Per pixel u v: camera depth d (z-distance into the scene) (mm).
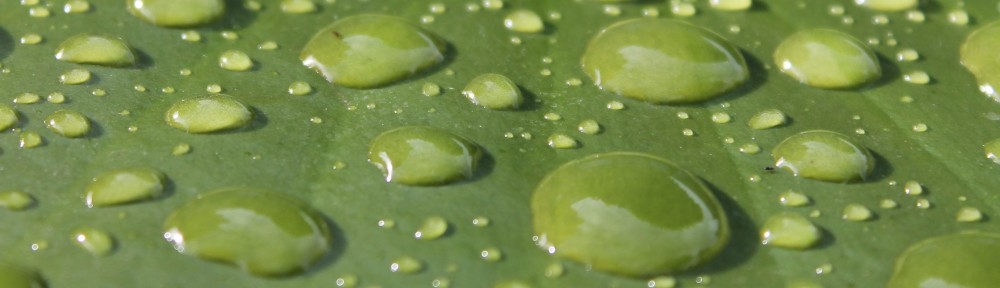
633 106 111
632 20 116
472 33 116
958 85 114
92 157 104
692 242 101
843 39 115
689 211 102
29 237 100
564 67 113
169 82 110
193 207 101
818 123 110
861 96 113
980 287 100
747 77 113
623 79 112
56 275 98
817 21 119
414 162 105
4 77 109
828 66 114
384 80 111
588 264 100
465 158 105
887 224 104
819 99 112
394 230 102
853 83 113
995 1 121
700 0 120
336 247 101
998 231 104
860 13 120
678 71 112
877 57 116
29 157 104
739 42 117
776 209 104
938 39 118
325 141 107
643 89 111
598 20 118
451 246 101
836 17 119
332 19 117
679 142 108
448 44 115
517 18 117
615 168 104
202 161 105
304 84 111
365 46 112
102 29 114
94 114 107
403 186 104
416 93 111
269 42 114
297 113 108
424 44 113
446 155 105
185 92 110
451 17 117
